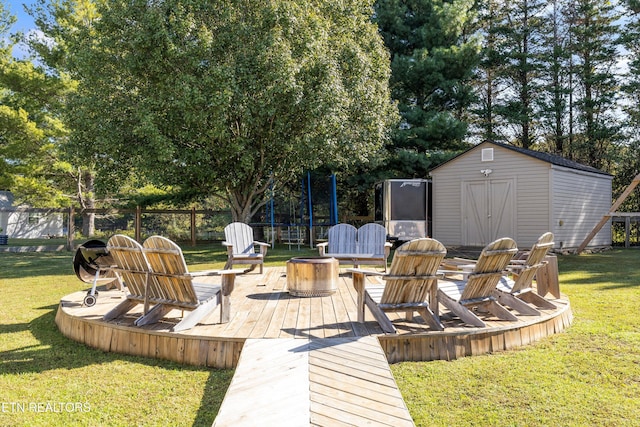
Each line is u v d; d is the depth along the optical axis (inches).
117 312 179.9
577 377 138.6
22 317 228.1
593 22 914.7
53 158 717.3
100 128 490.3
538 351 164.1
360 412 97.9
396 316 189.9
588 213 592.1
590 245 597.3
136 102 504.7
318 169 689.0
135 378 142.9
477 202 557.6
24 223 989.8
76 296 232.8
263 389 110.6
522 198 529.0
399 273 157.6
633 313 220.1
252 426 91.7
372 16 744.3
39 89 671.1
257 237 714.8
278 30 460.4
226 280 175.5
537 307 203.8
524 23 964.6
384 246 310.7
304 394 107.4
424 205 579.2
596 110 910.4
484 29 976.9
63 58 727.1
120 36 481.7
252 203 622.8
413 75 711.1
